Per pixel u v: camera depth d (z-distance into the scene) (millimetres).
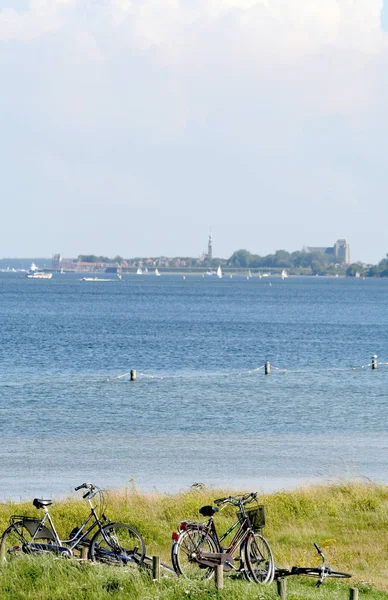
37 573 59969
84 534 64938
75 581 58594
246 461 136500
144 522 90188
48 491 114438
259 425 174625
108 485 117438
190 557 61312
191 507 96500
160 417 183375
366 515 98312
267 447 149625
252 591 58625
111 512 94250
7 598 57125
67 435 160375
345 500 104625
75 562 61406
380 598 66812
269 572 64688
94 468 130250
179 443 153125
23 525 65312
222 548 62688
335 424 176250
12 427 168500
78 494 110188
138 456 139875
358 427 172500
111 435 160750
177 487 117188
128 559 63156
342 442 154875
